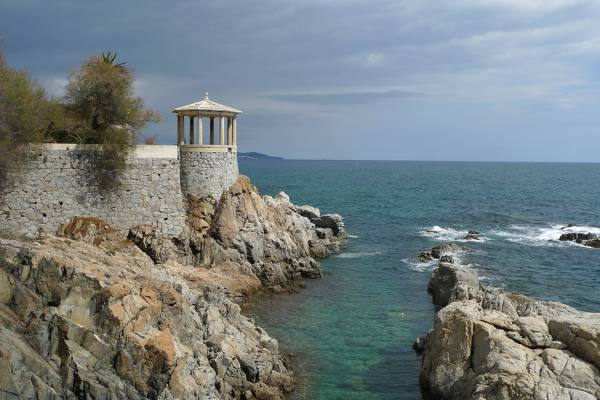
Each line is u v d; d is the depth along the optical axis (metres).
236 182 50.31
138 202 43.94
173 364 23.08
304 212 71.06
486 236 74.38
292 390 28.31
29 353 20.67
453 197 131.12
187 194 47.50
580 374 23.34
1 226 38.72
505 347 25.28
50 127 42.22
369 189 154.38
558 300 45.28
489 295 35.41
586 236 70.56
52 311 22.89
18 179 39.00
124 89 44.34
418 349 33.69
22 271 24.41
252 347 29.20
